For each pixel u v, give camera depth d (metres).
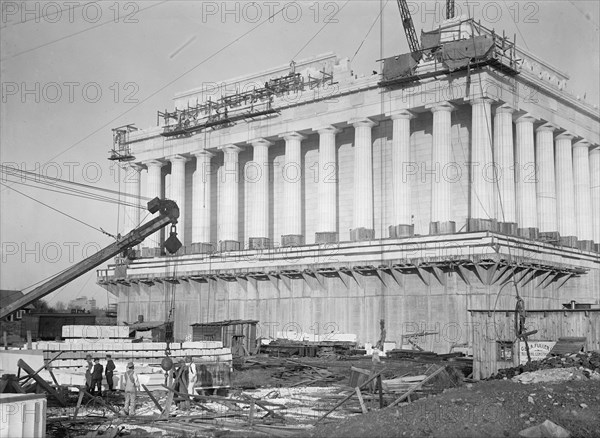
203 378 29.36
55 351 33.78
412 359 41.94
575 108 62.59
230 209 68.12
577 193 62.78
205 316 65.88
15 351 33.09
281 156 69.31
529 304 51.28
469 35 55.81
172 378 25.81
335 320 56.12
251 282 62.47
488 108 52.34
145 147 76.06
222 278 64.50
